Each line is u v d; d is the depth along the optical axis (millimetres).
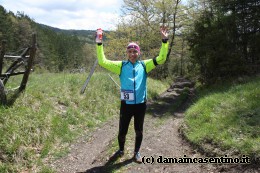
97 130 9086
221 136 6613
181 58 43562
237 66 14945
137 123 6035
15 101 7879
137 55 5707
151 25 29172
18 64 8344
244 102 8555
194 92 19828
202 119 8281
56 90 10438
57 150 7070
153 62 5742
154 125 10234
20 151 6309
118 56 29953
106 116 10750
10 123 6887
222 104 8922
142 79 5770
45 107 8539
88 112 10250
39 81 11406
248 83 11188
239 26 16672
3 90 7484
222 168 5555
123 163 6184
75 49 88750
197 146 6879
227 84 14172
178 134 8469
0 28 57469
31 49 7910
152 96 17906
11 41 58562
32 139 6996
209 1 18500
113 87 13586
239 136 6438
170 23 29031
